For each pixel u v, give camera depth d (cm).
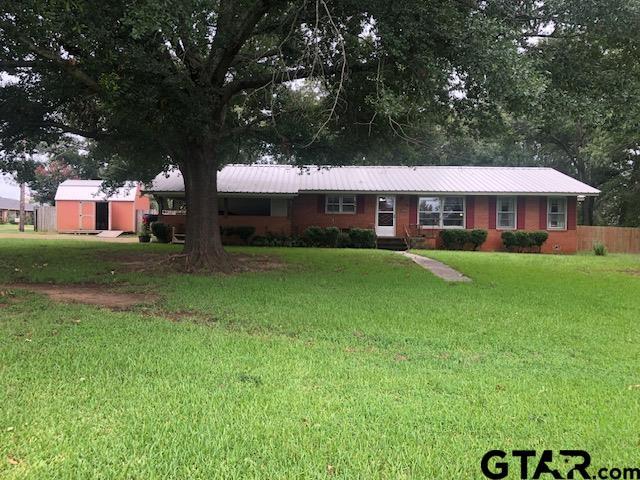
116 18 806
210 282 1045
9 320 660
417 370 487
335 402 395
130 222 3353
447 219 2450
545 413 386
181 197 2423
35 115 1339
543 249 2403
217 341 573
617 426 365
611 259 1856
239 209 2573
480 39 802
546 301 887
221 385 429
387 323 688
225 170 2638
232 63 1244
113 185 2450
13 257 1462
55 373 450
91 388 414
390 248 2397
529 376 478
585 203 3588
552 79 941
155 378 443
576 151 3462
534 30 923
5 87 1263
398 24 862
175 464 295
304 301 837
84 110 1485
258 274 1199
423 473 293
